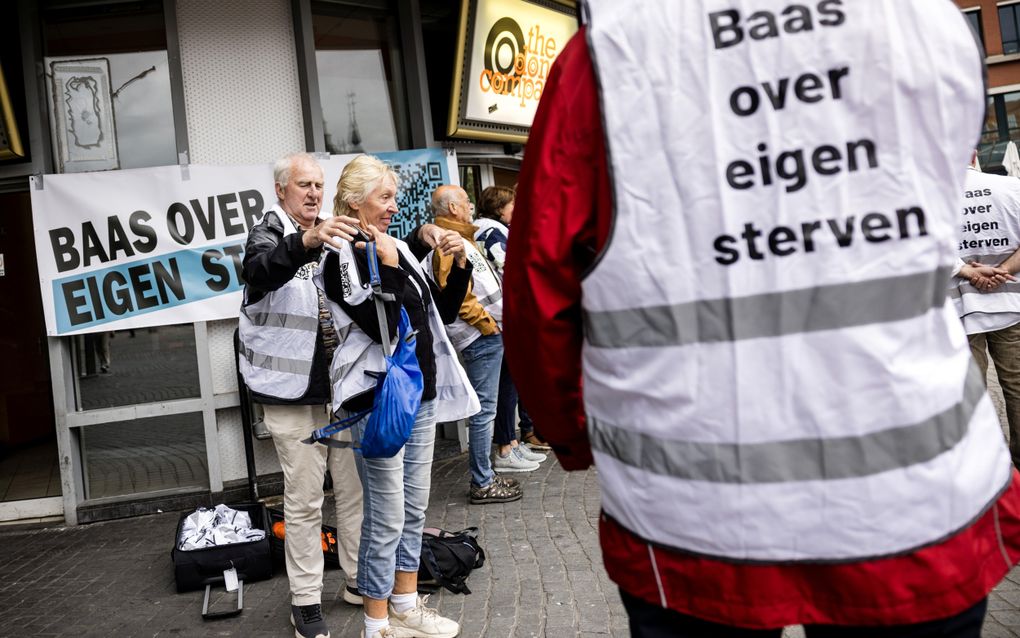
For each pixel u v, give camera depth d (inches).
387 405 115.8
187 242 225.1
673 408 52.9
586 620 140.0
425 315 133.7
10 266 318.3
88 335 227.6
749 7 51.4
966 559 51.0
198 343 227.6
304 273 140.2
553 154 54.6
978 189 175.5
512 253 57.2
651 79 52.1
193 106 228.5
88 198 219.9
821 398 50.5
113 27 226.5
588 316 55.2
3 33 217.9
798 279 50.9
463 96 253.3
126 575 182.4
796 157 50.8
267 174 232.8
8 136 214.1
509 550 177.5
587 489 219.1
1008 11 1163.3
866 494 50.2
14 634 154.3
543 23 277.1
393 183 129.2
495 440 243.8
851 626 51.6
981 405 54.4
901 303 50.5
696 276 51.9
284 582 169.8
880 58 50.0
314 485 141.1
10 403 313.3
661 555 54.1
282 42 237.5
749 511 51.3
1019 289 173.9
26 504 231.0
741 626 51.9
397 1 257.1
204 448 236.2
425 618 136.5
